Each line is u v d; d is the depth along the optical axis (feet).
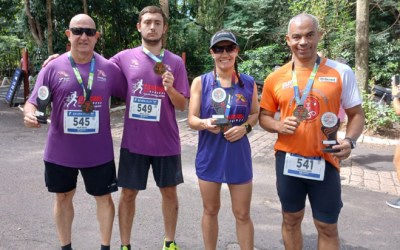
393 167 20.88
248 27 51.49
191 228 13.24
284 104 8.91
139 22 10.63
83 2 36.06
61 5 37.76
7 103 38.81
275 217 14.26
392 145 25.77
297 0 39.58
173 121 11.00
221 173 9.69
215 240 10.38
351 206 15.47
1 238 12.07
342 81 8.57
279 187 9.27
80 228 12.98
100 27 41.98
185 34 54.29
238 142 9.69
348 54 38.14
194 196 16.22
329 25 36.24
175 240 12.37
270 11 50.37
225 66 9.48
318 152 8.63
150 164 11.31
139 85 10.54
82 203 15.06
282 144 9.09
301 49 8.39
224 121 9.12
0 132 26.94
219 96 9.59
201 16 56.34
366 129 28.78
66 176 10.19
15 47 63.52
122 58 10.84
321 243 9.13
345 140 8.45
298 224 9.50
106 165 10.34
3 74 70.95
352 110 8.73
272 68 46.37
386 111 28.63
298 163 8.77
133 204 11.18
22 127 28.73
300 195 9.15
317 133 8.57
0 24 58.49
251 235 10.11
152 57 10.52
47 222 13.29
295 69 8.87
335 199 8.77
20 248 11.51
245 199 9.88
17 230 12.64
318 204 8.87
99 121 10.02
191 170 19.77
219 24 54.80
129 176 10.80
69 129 9.80
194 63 55.52
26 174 18.35
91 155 10.02
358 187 17.74
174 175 11.08
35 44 40.40
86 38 9.60
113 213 10.83
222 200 15.76
